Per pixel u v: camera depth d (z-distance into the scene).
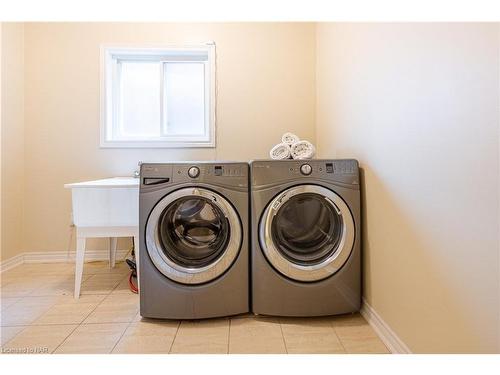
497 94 0.82
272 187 1.72
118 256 2.84
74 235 2.83
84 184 1.98
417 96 1.20
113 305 1.93
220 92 2.88
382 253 1.53
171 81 3.01
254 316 1.78
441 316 1.07
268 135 2.91
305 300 1.71
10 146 2.63
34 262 2.79
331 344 1.50
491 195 0.84
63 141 2.80
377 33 1.56
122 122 3.01
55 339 1.54
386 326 1.49
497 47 0.82
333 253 1.74
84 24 2.79
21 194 2.77
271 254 1.70
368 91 1.68
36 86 2.77
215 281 1.71
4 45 2.54
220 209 1.72
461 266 0.97
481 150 0.88
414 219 1.24
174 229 1.86
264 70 2.90
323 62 2.65
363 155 1.76
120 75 2.99
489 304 0.86
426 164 1.15
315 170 1.73
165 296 1.70
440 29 1.05
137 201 2.00
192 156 2.88
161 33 2.83
